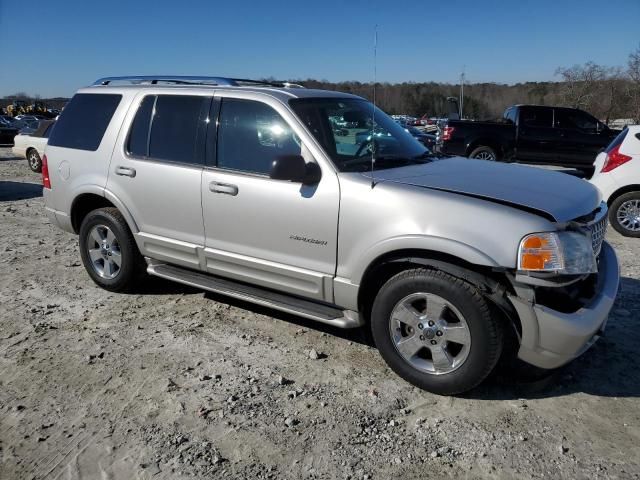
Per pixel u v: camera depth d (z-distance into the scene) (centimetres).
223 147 428
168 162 456
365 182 362
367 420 326
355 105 458
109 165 491
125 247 496
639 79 3033
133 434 312
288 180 377
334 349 414
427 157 448
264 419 326
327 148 385
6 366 388
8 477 280
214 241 435
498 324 327
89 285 548
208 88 446
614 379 371
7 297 516
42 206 995
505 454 296
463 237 325
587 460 291
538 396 352
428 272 339
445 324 340
